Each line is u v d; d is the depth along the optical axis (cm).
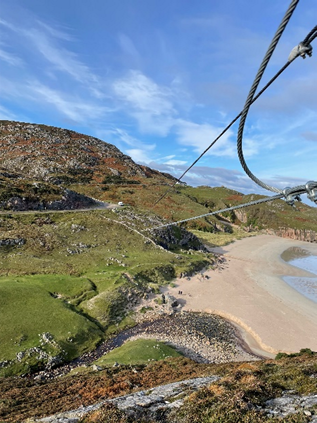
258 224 16600
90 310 4856
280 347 4600
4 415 1920
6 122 18538
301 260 10538
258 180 565
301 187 456
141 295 5628
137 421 1430
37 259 6016
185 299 6016
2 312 4094
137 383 2588
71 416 1595
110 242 7506
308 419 1286
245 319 5403
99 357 3950
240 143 512
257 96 440
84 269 6091
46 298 4634
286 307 5997
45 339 3866
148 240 8081
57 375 3466
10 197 7775
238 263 9131
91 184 13975
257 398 1546
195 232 12631
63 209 8725
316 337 4912
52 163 14825
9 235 6456
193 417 1395
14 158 14675
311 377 1881
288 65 367
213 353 4306
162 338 4559
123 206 10231
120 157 19275
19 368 3416
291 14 284
